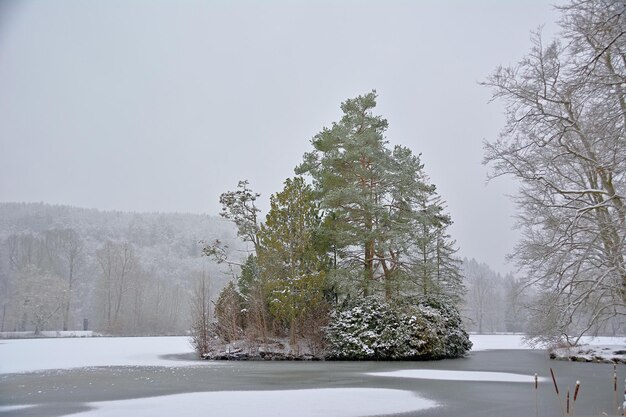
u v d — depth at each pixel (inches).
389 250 1011.3
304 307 960.3
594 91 467.2
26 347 1252.5
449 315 1075.3
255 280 1041.5
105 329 2364.7
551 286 786.8
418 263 1061.1
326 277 999.0
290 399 418.6
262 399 418.0
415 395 445.7
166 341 1619.1
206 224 4773.6
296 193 1018.7
